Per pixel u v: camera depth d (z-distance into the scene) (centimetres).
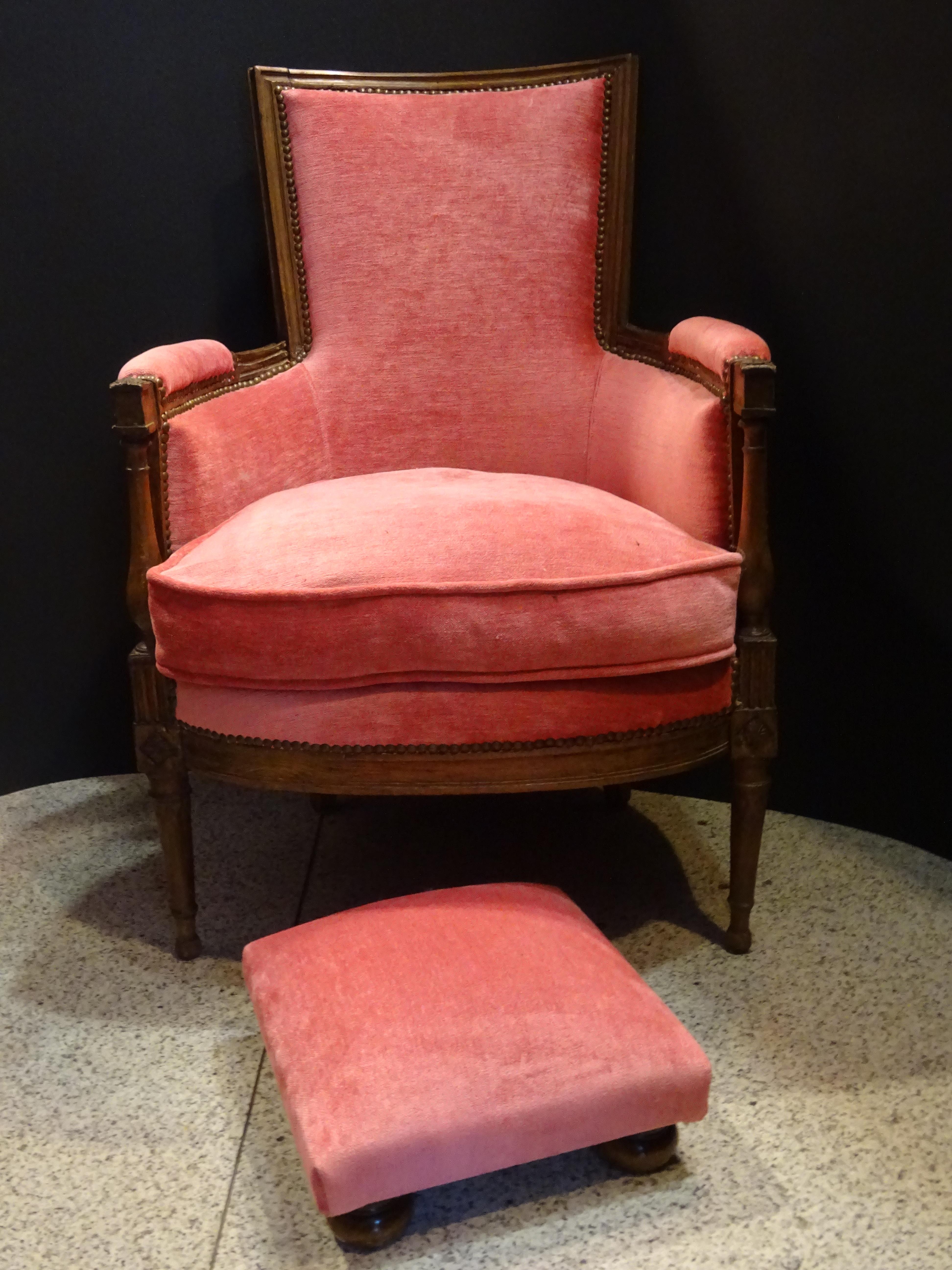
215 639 129
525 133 177
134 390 134
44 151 185
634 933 157
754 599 136
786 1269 104
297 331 184
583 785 134
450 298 180
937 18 159
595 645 127
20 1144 122
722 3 175
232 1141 122
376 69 191
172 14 183
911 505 175
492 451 182
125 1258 108
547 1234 109
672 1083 109
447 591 124
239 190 194
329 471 180
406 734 130
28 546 200
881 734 184
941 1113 122
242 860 181
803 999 141
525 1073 107
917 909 161
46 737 209
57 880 175
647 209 190
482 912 129
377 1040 110
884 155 168
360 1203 103
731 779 188
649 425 156
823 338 180
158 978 150
